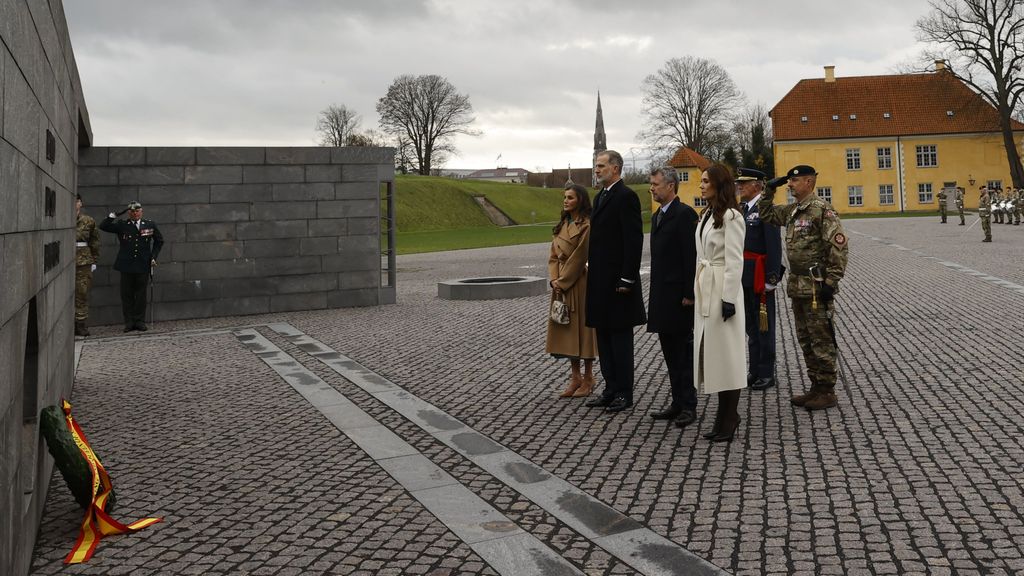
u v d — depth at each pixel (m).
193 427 6.86
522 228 69.88
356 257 16.52
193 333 13.18
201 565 4.01
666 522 4.42
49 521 4.70
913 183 70.94
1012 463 5.20
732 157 76.94
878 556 3.87
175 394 8.25
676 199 6.45
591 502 4.77
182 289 15.30
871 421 6.38
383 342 11.53
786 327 11.71
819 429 6.22
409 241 49.06
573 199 7.56
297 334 12.69
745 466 5.37
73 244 8.14
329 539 4.31
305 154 16.05
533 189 112.62
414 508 4.76
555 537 4.26
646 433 6.28
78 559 4.08
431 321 13.76
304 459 5.84
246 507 4.84
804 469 5.26
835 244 6.65
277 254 15.96
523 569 3.87
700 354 6.00
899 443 5.75
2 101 3.34
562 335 7.62
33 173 4.35
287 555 4.11
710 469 5.32
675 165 79.75
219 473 5.54
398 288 20.53
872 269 19.88
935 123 70.38
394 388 8.27
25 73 4.03
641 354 9.92
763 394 7.56
